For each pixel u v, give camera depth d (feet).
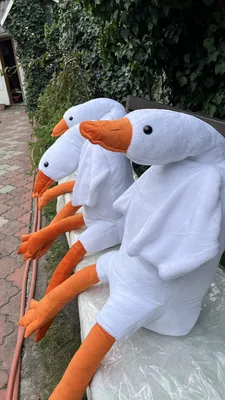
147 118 2.85
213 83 6.41
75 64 14.17
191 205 2.93
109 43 8.37
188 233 2.87
